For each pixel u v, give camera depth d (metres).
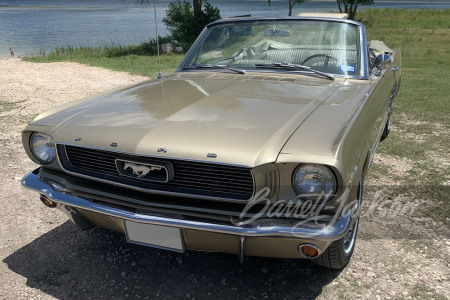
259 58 3.52
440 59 12.16
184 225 2.14
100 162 2.40
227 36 3.75
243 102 2.64
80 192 2.46
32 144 2.67
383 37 18.23
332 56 3.37
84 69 11.95
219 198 2.13
